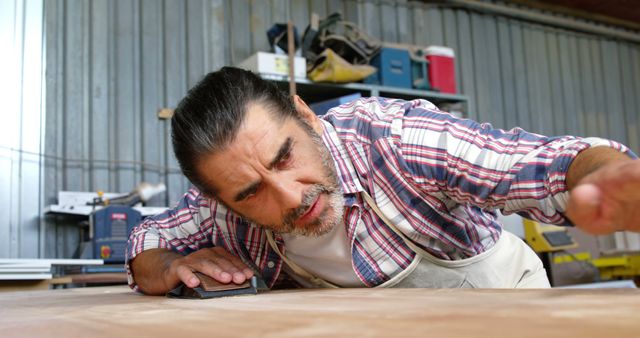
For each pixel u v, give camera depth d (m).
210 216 1.41
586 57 6.78
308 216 1.09
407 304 0.72
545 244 4.20
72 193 3.57
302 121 1.16
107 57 4.17
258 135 1.04
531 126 6.19
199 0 4.61
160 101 4.34
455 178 1.10
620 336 0.40
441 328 0.49
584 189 0.60
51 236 3.80
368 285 1.29
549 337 0.41
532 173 0.96
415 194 1.18
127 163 4.14
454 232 1.23
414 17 5.60
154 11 4.41
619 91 6.96
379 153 1.20
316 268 1.36
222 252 1.27
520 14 6.21
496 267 1.34
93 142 4.04
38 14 3.94
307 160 1.09
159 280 1.26
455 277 1.29
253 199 1.09
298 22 4.98
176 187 4.30
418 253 1.25
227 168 1.06
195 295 1.11
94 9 4.16
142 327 0.64
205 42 4.59
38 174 3.81
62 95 3.98
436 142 1.12
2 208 3.67
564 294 0.73
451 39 5.78
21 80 3.82
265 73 3.92
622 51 7.08
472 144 1.08
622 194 0.60
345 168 1.23
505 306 0.62
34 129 3.83
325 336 0.48
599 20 6.87
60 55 4.00
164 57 4.41
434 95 4.55
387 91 4.31
